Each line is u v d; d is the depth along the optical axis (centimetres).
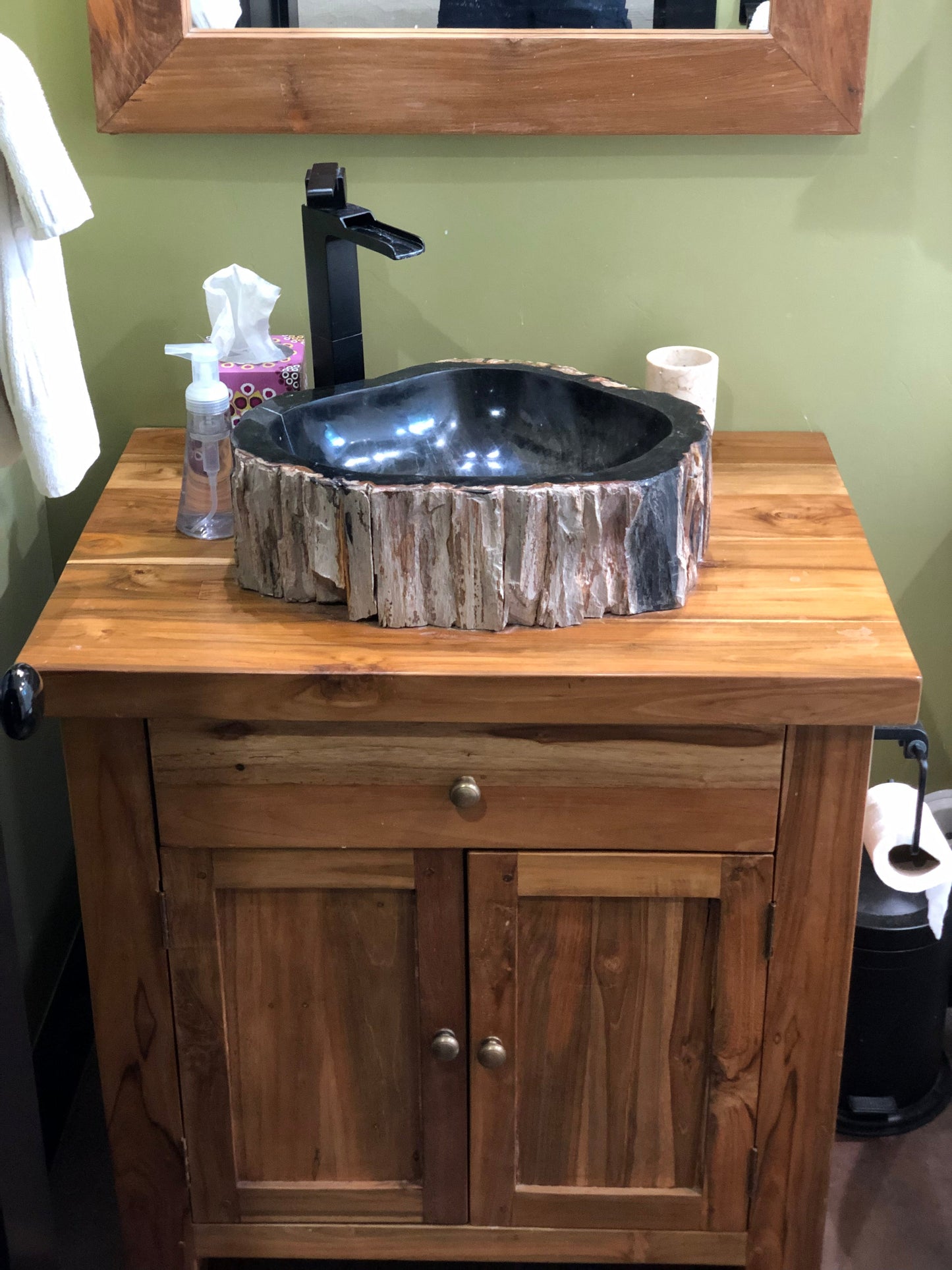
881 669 112
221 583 127
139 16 141
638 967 128
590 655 115
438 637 118
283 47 142
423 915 126
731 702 112
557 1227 140
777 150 150
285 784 120
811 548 133
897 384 160
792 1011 129
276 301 157
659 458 120
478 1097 133
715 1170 136
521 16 142
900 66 146
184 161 150
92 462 128
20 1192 107
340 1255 142
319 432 134
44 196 110
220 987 129
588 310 158
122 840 123
